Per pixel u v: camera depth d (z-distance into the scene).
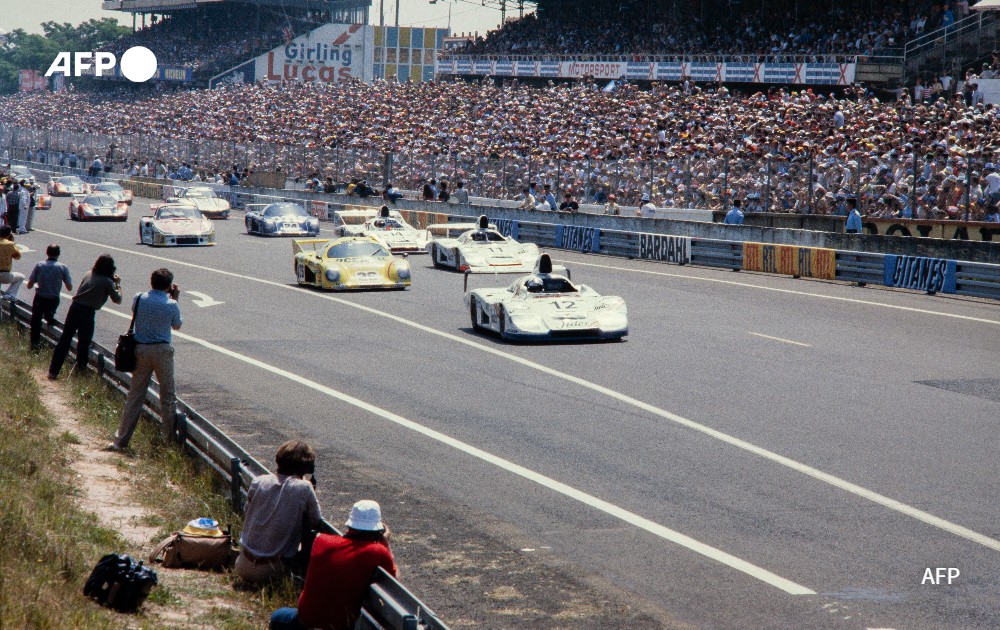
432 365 19.27
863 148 40.75
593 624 8.39
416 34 148.25
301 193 62.75
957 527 10.44
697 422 14.80
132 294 28.95
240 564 8.98
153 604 8.15
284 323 24.23
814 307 26.25
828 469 12.45
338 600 7.35
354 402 16.39
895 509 11.00
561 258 39.00
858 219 34.25
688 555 9.84
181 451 13.03
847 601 8.73
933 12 56.47
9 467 11.15
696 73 66.06
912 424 14.55
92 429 14.26
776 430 14.30
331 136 75.19
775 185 40.38
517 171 51.78
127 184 81.31
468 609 8.72
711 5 70.31
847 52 58.78
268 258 38.28
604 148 52.69
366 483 12.21
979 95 49.41
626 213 45.47
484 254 33.38
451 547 10.15
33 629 6.89
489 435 14.29
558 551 10.01
